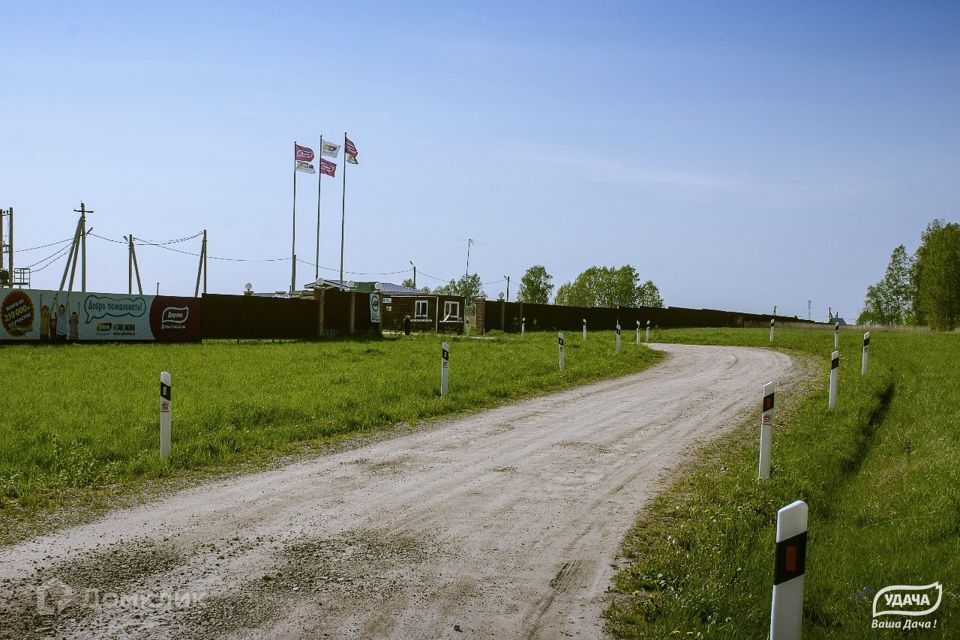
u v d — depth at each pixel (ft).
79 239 118.32
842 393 50.24
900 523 23.49
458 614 16.96
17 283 144.97
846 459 33.73
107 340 96.02
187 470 31.14
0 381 54.60
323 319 120.57
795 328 173.58
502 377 62.39
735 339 117.50
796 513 12.95
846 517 25.68
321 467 31.99
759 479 29.04
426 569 19.76
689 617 16.61
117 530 22.79
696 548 20.98
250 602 17.35
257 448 35.40
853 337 112.06
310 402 45.85
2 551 20.70
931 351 79.61
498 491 28.09
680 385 61.82
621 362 79.10
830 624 16.69
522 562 20.44
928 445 32.96
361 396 49.21
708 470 31.50
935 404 43.52
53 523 23.45
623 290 343.46
